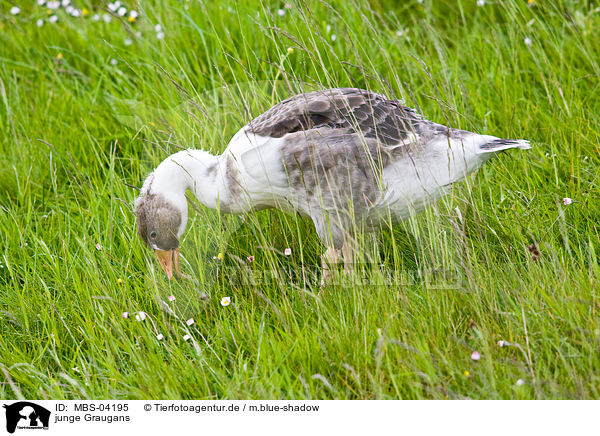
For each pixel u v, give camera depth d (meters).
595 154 9.67
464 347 7.21
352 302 7.89
